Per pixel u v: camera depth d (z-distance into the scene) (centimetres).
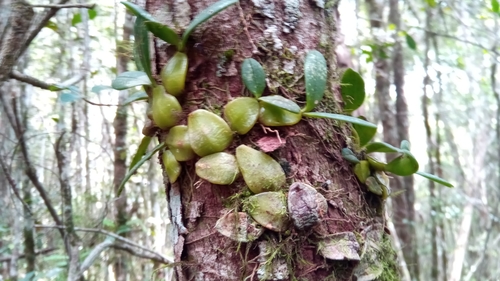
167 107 34
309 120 35
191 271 34
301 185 31
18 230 110
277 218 31
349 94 40
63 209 97
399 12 172
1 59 62
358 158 39
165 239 180
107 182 186
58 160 95
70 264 89
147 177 172
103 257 154
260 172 32
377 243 37
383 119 175
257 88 33
